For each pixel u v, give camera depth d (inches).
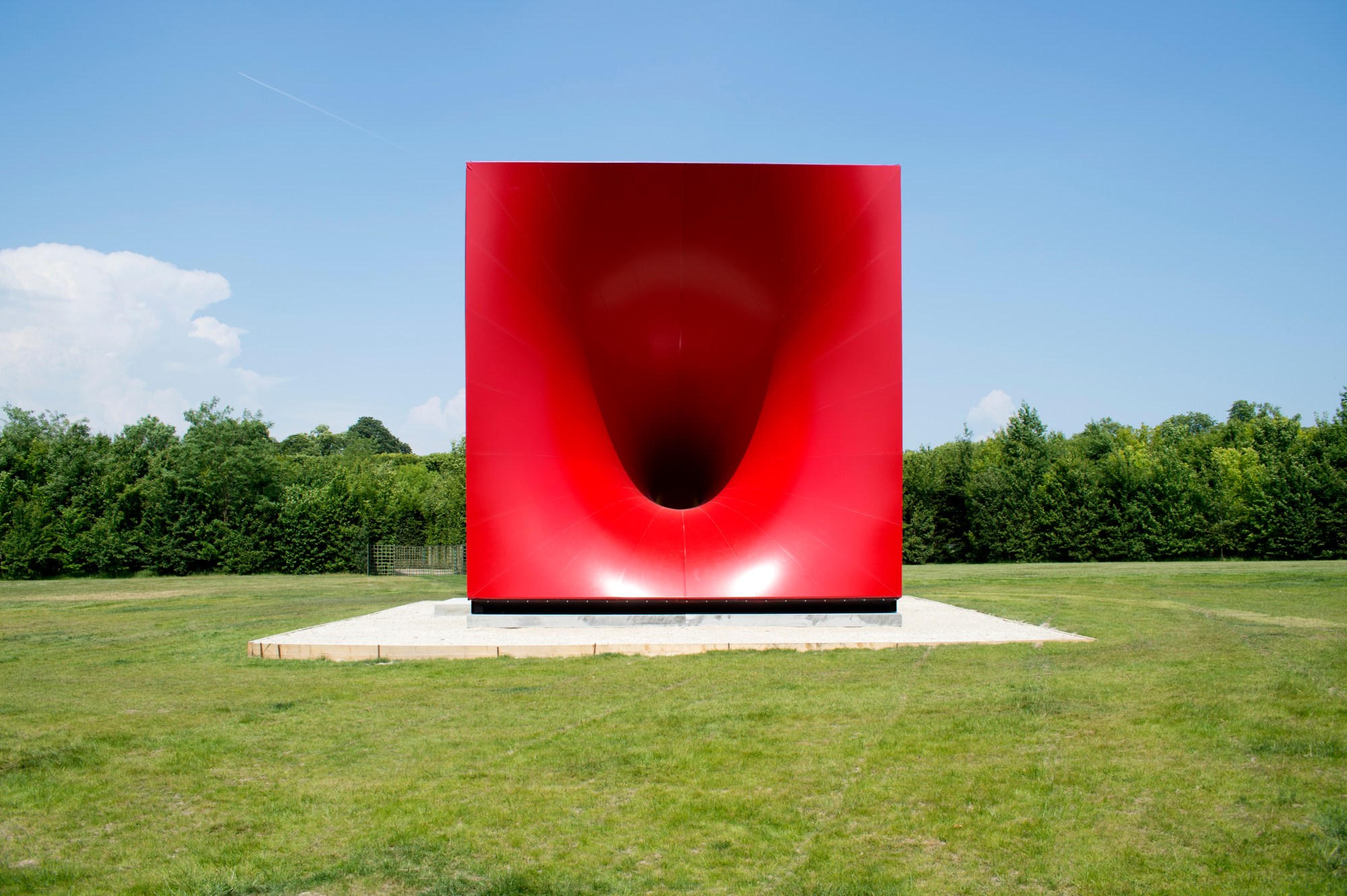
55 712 288.5
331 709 289.4
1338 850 164.7
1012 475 1427.2
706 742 241.9
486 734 254.4
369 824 184.2
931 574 1047.6
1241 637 428.5
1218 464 1530.5
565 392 474.3
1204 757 220.1
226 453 1304.1
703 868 160.7
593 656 391.9
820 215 464.8
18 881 158.1
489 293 466.6
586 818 186.2
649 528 476.4
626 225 461.4
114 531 1267.2
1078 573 1009.5
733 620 471.2
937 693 299.3
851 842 171.5
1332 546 1253.1
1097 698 284.7
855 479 470.9
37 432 1825.8
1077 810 186.1
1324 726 246.1
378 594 834.2
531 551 467.5
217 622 578.9
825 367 472.4
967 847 168.4
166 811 193.8
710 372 485.1
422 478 1996.8
